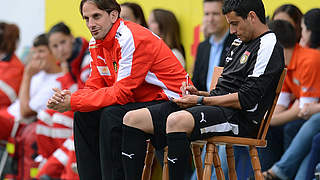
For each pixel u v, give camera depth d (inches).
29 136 871.1
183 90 529.7
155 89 539.5
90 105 524.1
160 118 508.7
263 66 505.7
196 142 526.6
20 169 876.6
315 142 622.5
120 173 516.1
